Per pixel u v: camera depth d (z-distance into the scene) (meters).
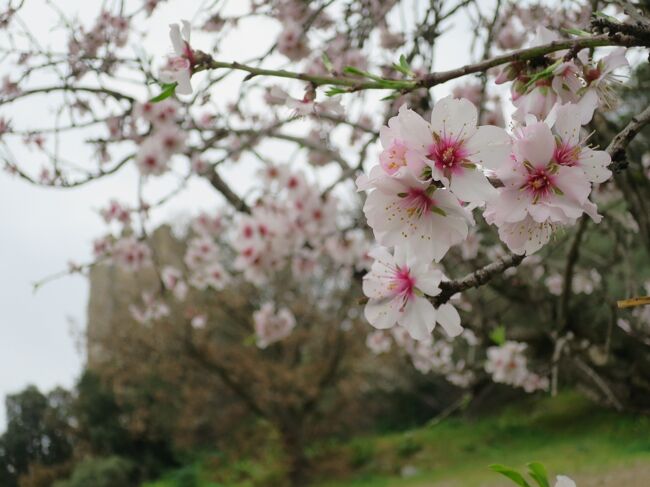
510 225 1.02
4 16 3.23
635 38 1.03
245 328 14.72
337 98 1.38
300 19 3.74
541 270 5.30
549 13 3.41
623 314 4.50
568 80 1.13
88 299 17.52
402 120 0.98
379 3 3.60
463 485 9.22
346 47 3.36
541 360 6.58
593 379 5.36
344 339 14.16
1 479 15.80
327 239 4.64
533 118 1.04
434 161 0.98
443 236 1.00
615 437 9.66
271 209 4.44
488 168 0.97
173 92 1.27
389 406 19.62
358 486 12.45
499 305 6.00
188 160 4.28
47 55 3.46
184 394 15.51
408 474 12.46
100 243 5.48
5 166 3.67
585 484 6.93
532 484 6.01
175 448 17.64
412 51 3.03
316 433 15.75
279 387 14.27
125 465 16.45
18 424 16.25
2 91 3.61
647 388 5.73
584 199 0.95
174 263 12.32
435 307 1.15
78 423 17.17
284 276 12.84
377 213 1.00
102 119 3.68
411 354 9.97
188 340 14.25
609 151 1.02
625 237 4.34
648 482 6.42
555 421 12.67
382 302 1.18
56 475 16.23
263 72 1.24
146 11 3.55
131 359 15.22
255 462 16.41
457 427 15.45
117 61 3.43
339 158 4.15
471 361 6.62
